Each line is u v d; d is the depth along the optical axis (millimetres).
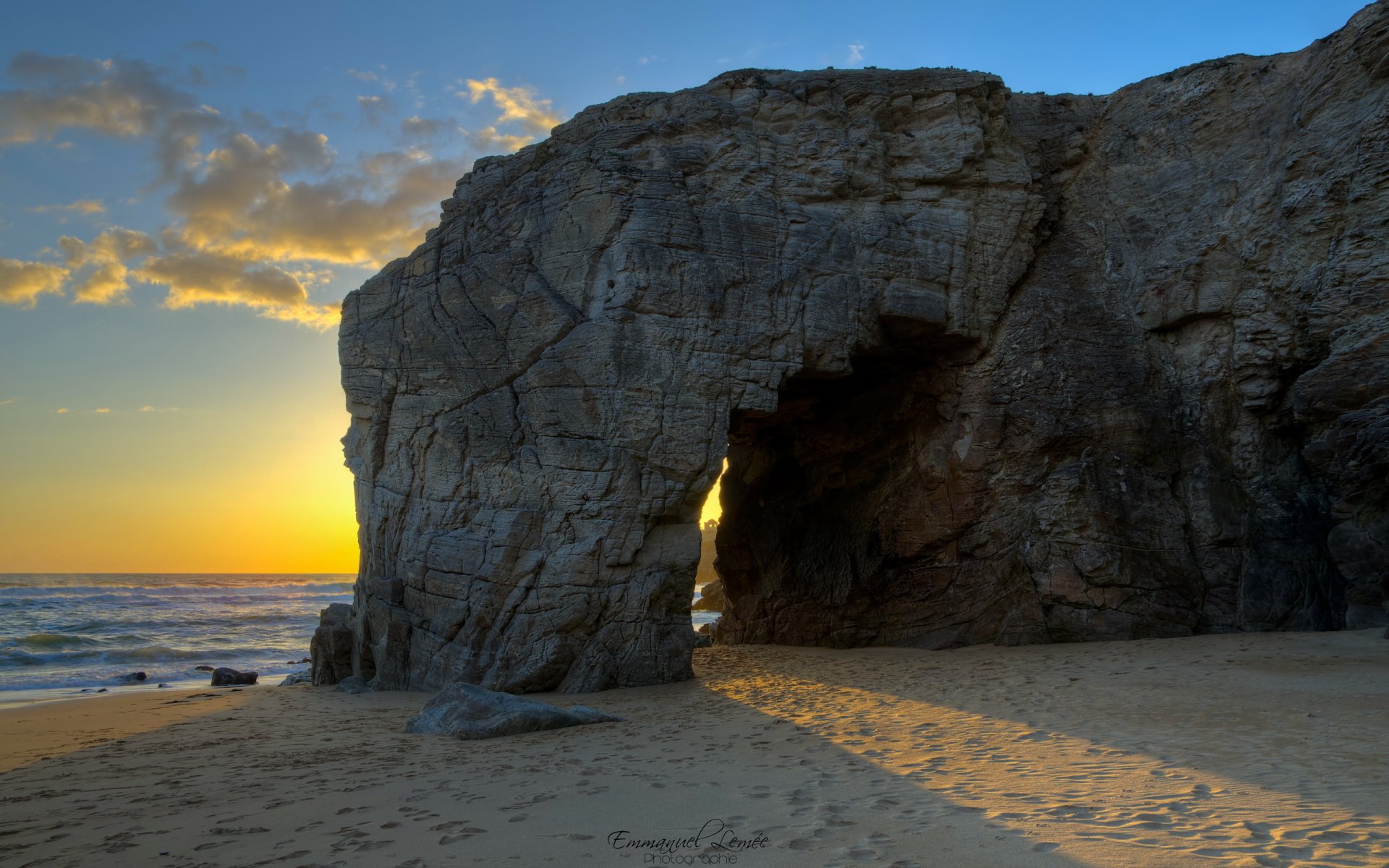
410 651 18453
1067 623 19094
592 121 20828
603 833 7188
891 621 21953
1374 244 17250
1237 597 18938
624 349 18000
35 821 8461
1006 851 5992
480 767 10328
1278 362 19281
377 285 20641
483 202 20672
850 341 19812
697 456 18156
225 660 31250
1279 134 20016
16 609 51312
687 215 18891
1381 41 17875
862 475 24062
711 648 23391
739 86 20859
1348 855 5402
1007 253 21797
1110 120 23078
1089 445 20391
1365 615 16953
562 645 16953
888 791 7977
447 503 18516
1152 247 21609
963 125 21203
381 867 6594
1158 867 5445
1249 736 9516
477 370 18891
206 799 9234
